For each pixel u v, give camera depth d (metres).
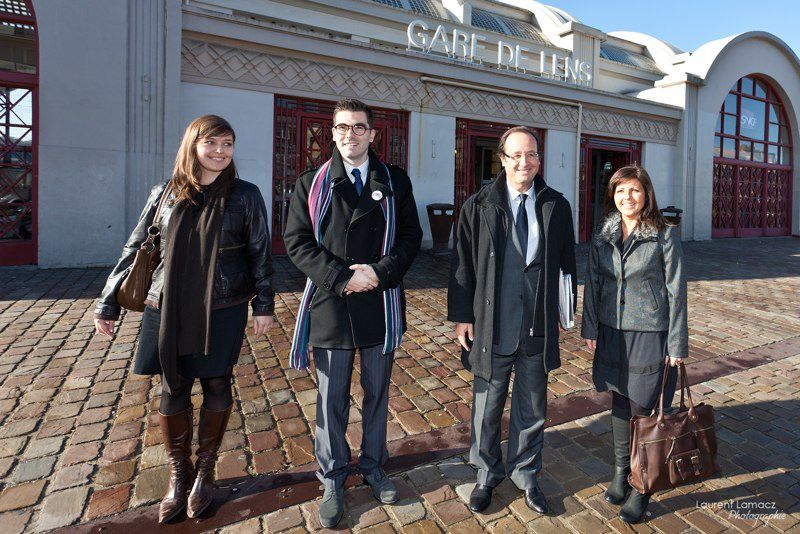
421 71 10.09
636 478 2.07
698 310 6.20
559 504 2.30
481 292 2.23
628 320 2.25
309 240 2.15
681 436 2.06
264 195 8.88
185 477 2.17
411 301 6.23
